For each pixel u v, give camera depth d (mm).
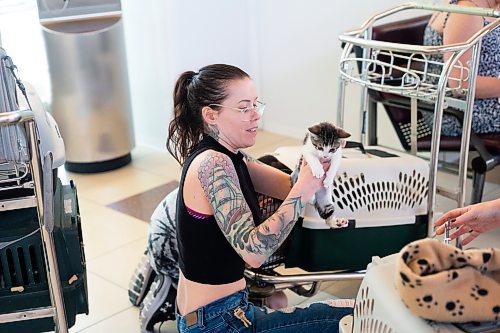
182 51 3809
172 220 2105
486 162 2623
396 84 2781
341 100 2441
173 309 2230
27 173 1661
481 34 2092
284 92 4137
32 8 3570
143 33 3814
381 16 2545
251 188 1787
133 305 2467
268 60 4141
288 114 4168
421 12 3348
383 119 3662
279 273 2352
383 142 3715
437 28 2707
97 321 2383
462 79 2268
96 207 3295
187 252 1677
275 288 2145
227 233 1593
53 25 3449
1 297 1763
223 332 1681
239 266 1702
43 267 1774
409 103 2746
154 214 2184
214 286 1677
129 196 3410
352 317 1457
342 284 2537
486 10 2219
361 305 1291
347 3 3643
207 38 3918
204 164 1630
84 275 1900
